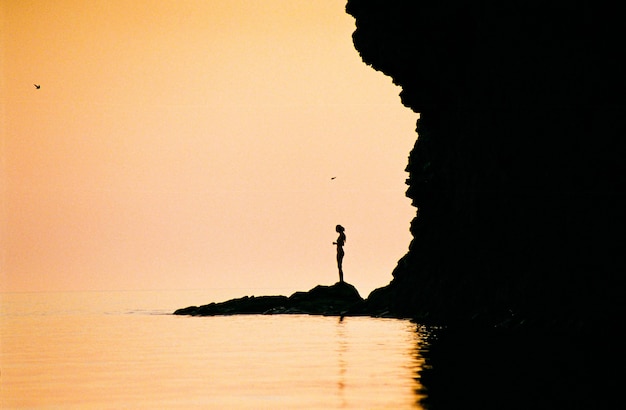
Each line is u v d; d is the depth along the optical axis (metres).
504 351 37.50
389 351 39.28
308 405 23.97
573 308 47.50
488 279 60.03
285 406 23.89
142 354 39.28
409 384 27.64
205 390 27.11
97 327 61.12
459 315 62.88
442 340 44.97
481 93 58.31
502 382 27.47
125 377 30.64
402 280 76.69
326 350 40.34
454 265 67.62
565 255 49.12
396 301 74.62
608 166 45.69
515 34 51.94
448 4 59.94
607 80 45.09
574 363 32.16
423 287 71.81
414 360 35.00
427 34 63.38
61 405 24.61
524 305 52.84
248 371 32.03
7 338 49.94
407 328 56.84
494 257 59.03
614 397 24.06
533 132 51.56
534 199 52.41
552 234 50.56
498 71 54.62
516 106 53.00
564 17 47.16
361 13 69.06
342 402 24.36
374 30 68.25
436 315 66.19
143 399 25.47
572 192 48.50
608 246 45.50
